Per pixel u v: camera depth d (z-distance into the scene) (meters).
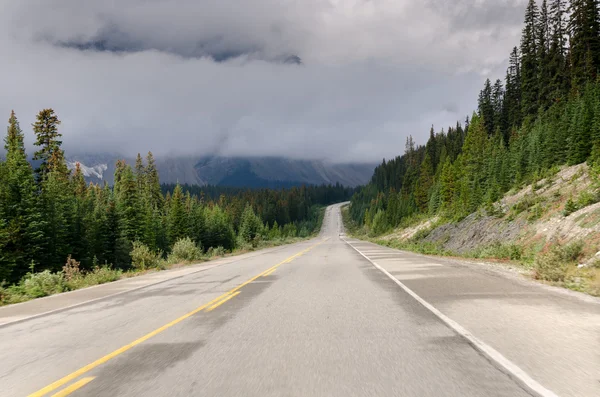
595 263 12.80
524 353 4.46
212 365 4.44
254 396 3.50
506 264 16.28
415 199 109.94
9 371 4.63
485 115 106.00
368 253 27.59
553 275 10.52
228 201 184.00
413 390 3.51
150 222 68.06
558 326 5.62
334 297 9.00
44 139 48.06
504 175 51.75
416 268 15.16
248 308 8.04
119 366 4.59
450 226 49.88
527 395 3.33
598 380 3.62
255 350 4.97
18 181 39.16
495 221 36.06
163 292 11.23
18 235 37.47
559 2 80.38
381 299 8.50
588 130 39.44
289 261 21.47
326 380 3.83
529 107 81.75
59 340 6.08
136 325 6.90
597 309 6.75
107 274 16.97
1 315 8.94
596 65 65.75
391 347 4.88
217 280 13.62
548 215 27.84
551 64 77.69
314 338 5.46
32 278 13.64
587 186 27.59
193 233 83.69
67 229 45.41
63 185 47.47
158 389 3.78
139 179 80.06
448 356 4.44
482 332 5.45
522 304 7.28
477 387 3.53
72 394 3.79
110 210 55.38
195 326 6.59
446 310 7.04
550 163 48.25
